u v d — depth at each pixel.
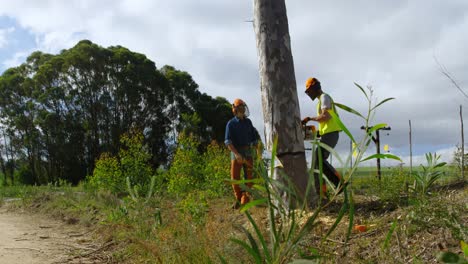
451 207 3.58
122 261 5.01
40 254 5.45
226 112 43.78
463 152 6.89
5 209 11.30
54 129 37.72
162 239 4.66
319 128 5.59
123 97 38.62
